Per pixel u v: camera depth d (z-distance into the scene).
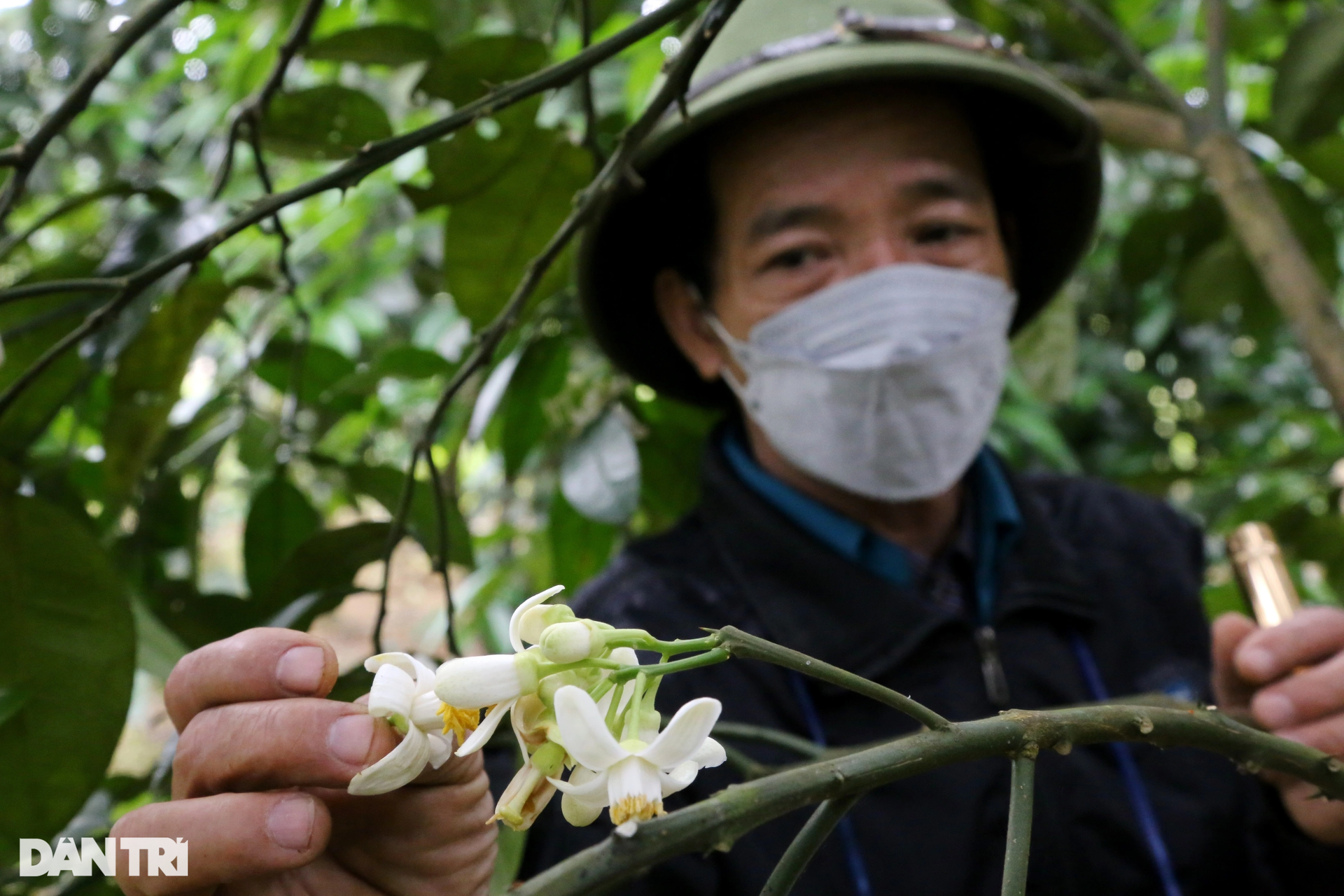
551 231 1.25
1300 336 1.17
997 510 1.30
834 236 1.26
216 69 2.15
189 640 1.25
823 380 1.24
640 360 1.52
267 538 1.33
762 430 1.35
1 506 0.86
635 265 1.49
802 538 1.23
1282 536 1.57
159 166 2.13
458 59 1.10
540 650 0.48
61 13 2.13
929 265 1.25
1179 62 1.97
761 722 1.16
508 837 0.93
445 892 0.62
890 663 1.16
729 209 1.30
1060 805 1.12
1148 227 1.77
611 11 1.40
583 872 0.43
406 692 0.51
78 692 0.86
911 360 1.21
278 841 0.53
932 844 1.09
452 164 1.16
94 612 0.88
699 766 0.48
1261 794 1.09
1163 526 1.43
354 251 2.03
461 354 1.41
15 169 0.83
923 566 1.32
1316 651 0.89
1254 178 1.23
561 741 0.46
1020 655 1.22
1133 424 2.74
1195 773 1.18
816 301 1.25
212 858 0.53
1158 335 2.46
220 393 1.43
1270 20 1.77
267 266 1.73
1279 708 0.87
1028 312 1.63
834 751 0.94
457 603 1.85
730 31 1.32
